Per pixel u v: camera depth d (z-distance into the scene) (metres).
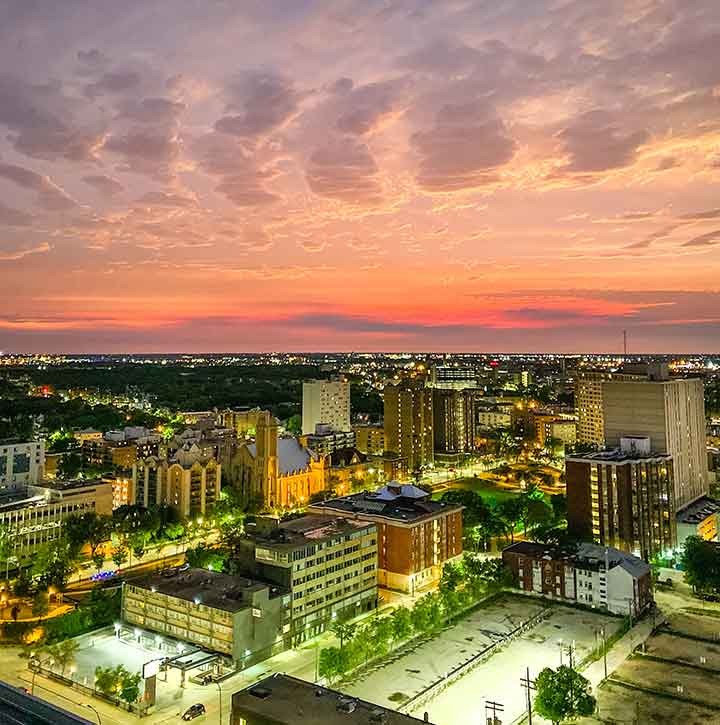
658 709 111.19
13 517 189.88
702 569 170.75
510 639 141.75
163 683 120.12
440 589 163.62
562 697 101.62
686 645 138.62
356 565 159.88
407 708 111.06
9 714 53.59
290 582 140.75
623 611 157.12
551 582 169.25
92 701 112.44
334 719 85.00
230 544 189.25
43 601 151.75
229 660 125.75
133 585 142.88
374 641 126.38
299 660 132.62
